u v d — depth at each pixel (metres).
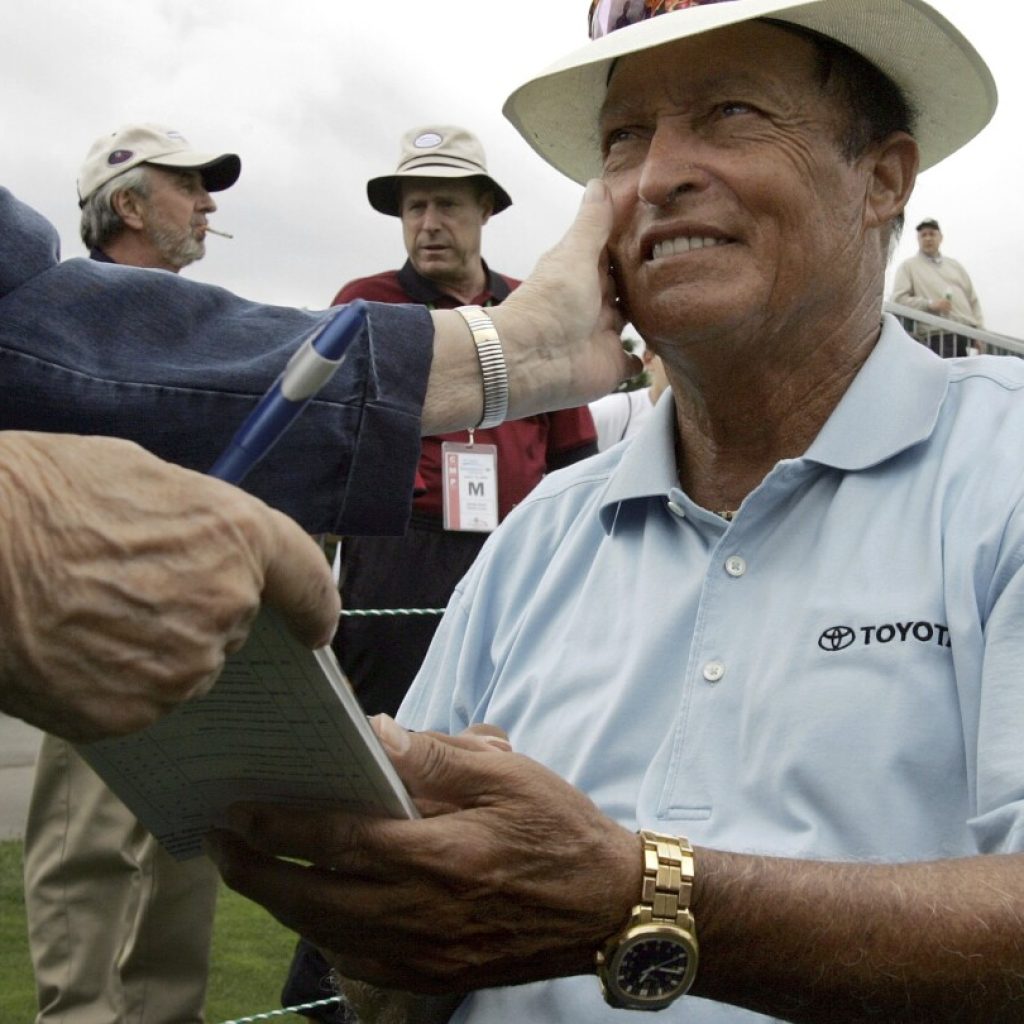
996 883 1.51
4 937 4.62
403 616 4.00
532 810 1.48
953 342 7.61
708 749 1.80
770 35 1.95
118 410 1.52
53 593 0.98
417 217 4.52
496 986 1.58
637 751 1.88
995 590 1.71
